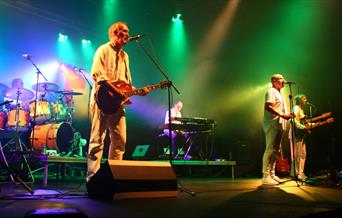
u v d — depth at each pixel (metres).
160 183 3.93
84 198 3.67
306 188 5.26
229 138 12.02
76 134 8.34
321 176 6.84
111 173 3.63
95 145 4.23
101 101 4.07
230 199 3.75
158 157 9.20
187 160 8.48
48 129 7.01
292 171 7.16
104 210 2.87
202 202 3.47
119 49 4.47
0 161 3.77
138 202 3.42
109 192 3.62
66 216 1.27
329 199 3.82
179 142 10.23
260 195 4.21
